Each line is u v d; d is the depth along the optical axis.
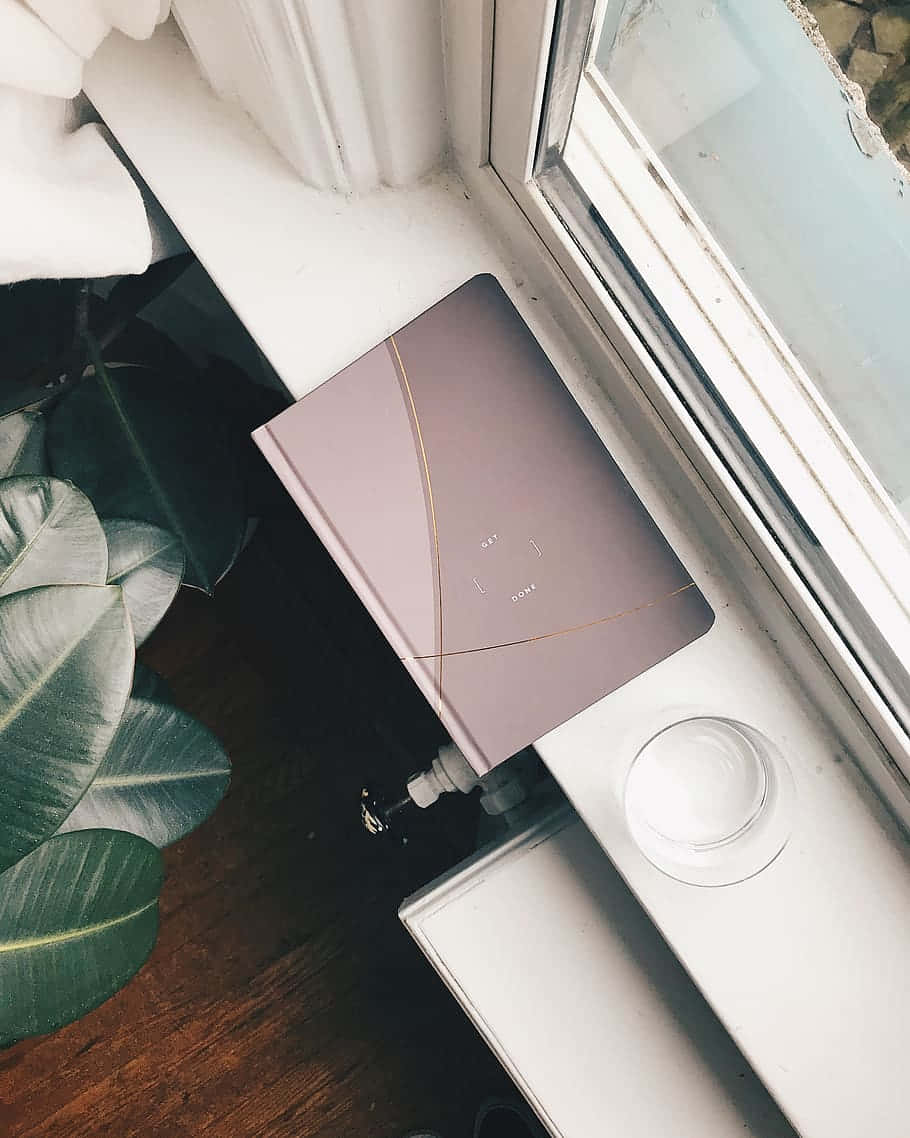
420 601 0.59
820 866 0.61
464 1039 1.10
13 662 0.50
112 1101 1.06
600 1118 0.65
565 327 0.61
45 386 0.83
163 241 0.72
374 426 0.59
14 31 0.45
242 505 0.77
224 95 0.60
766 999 0.60
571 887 0.67
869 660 0.52
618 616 0.59
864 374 0.51
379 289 0.61
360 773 1.10
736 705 0.61
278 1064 1.08
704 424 0.53
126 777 0.65
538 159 0.51
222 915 1.08
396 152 0.56
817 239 0.48
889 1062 0.59
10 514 0.57
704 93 0.49
